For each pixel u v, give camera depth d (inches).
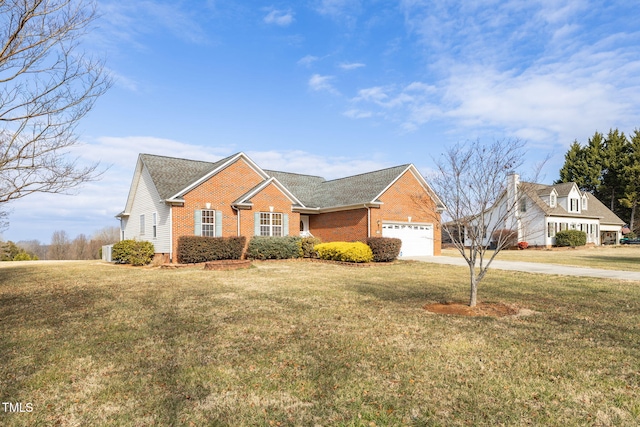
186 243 713.0
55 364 196.5
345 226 924.6
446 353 209.2
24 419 141.2
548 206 1454.2
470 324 270.1
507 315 300.2
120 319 291.3
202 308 326.6
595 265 725.9
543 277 538.0
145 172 847.7
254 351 214.1
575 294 394.6
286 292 405.7
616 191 1951.3
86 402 154.6
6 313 318.0
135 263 749.9
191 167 893.2
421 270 633.0
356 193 941.8
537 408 147.9
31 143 256.2
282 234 871.7
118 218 1029.8
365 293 400.2
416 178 969.5
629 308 324.5
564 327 261.9
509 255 1068.5
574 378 175.9
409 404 150.9
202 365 193.8
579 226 1530.5
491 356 204.7
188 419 140.6
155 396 159.3
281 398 157.0
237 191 828.0
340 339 234.5
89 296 394.3
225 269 644.7
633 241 1694.1
